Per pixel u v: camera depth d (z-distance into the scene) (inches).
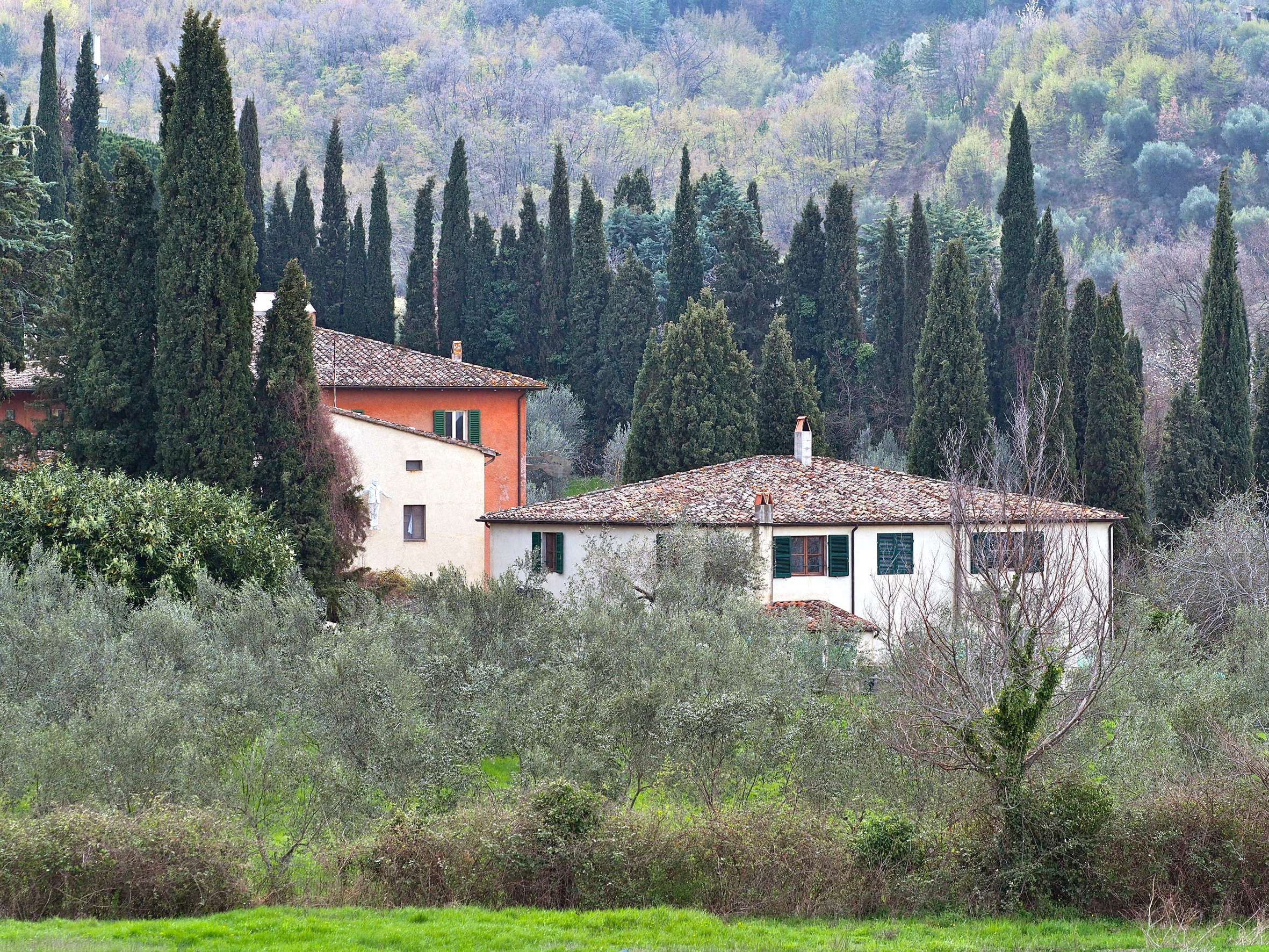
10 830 2364.7
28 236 6619.1
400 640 3873.0
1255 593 5772.6
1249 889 2541.8
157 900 2341.3
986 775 2588.6
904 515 5935.0
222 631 3996.1
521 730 3080.7
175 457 5383.9
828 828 2596.0
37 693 3297.2
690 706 3006.9
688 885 2482.8
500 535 6382.9
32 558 4453.7
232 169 5492.1
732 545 5369.1
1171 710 3432.6
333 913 2349.9
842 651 4210.1
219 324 5418.3
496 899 2449.6
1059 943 2326.5
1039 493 2817.4
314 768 2800.2
